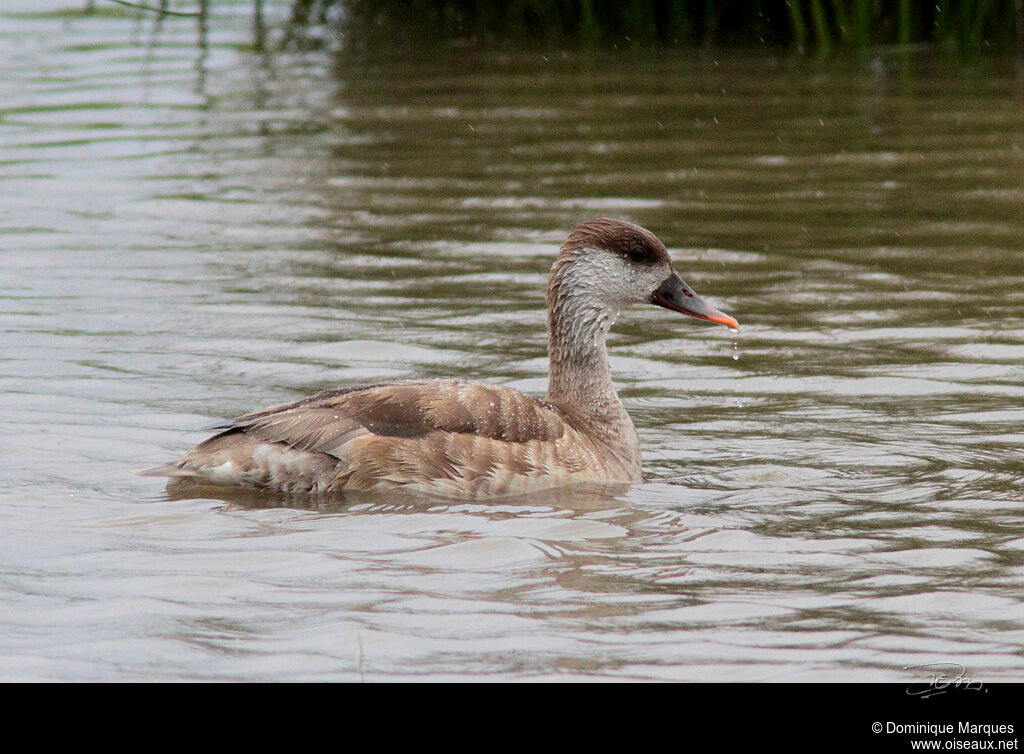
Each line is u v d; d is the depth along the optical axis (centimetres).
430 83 2991
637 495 1173
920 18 3189
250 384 1441
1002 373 1488
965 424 1342
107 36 3500
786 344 1602
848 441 1302
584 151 2466
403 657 865
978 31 3127
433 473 1149
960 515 1113
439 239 1997
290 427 1151
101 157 2441
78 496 1130
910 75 2970
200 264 1888
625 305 1319
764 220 2081
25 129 2631
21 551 1019
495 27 3478
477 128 2631
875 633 898
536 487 1178
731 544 1053
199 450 1147
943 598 949
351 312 1694
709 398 1441
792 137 2538
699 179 2292
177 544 1038
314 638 888
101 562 1002
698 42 3334
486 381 1463
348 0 3694
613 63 3144
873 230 2031
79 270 1855
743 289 1797
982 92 2816
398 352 1554
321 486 1147
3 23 3669
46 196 2212
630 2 3350
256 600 944
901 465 1237
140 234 2022
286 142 2542
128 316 1667
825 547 1047
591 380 1289
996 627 905
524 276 1841
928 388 1449
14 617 912
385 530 1073
